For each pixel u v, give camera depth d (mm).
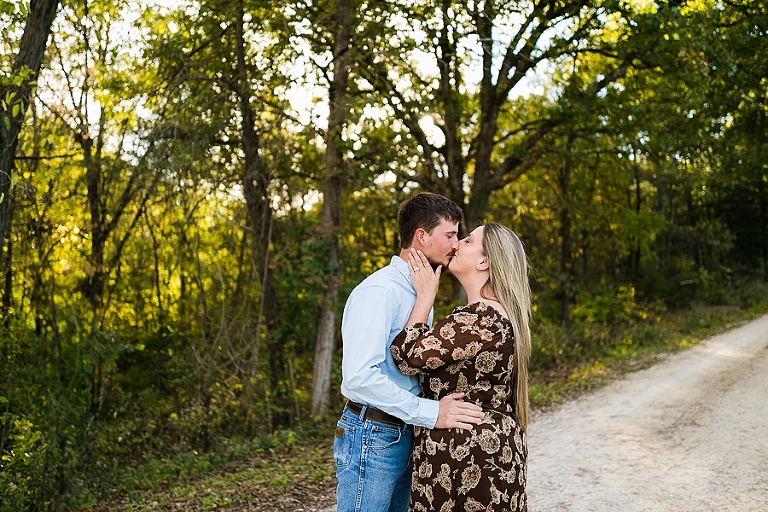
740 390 9758
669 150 14625
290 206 9625
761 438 6988
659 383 10812
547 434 7746
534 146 14977
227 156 9469
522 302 2795
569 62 14602
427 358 2617
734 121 15164
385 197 11188
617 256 20703
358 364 2609
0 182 5543
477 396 2658
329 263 9797
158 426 8867
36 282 7762
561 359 14188
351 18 9383
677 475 5828
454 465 2576
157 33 9641
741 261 32656
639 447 6852
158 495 6398
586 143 14680
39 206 7406
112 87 8984
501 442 2598
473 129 15547
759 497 5164
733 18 13648
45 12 5617
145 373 9516
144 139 8078
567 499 5320
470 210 14086
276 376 10312
